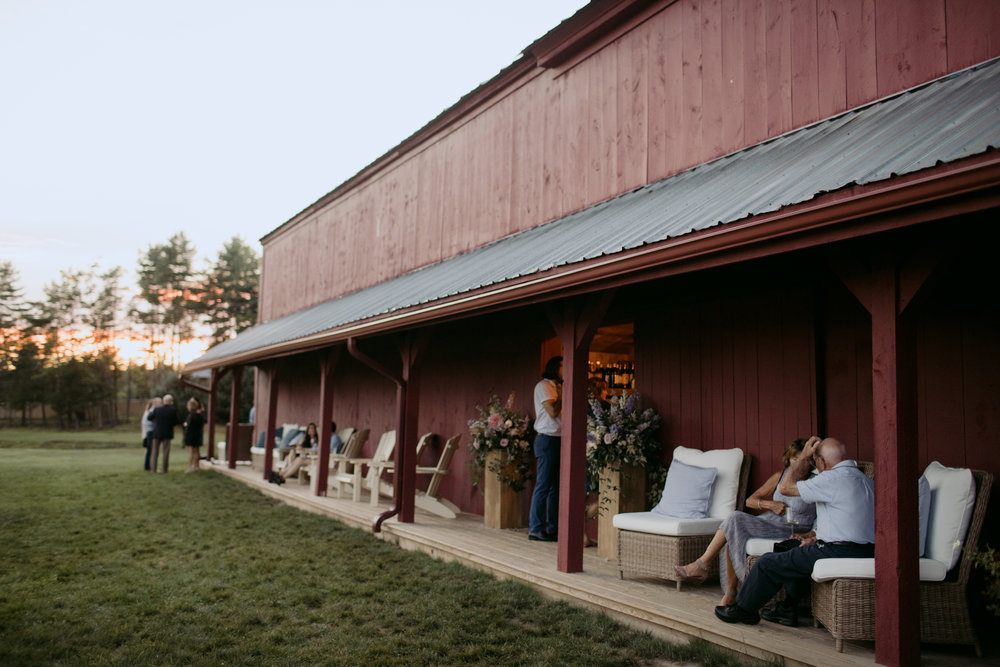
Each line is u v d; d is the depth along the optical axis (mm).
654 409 7496
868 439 5562
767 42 6883
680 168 7684
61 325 62812
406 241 13422
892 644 3789
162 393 35875
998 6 5188
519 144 10398
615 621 5250
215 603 5887
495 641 4891
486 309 6516
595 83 9031
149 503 11312
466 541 7621
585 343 6098
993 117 3648
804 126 6453
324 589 6285
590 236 6340
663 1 8094
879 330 3895
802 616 4922
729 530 5066
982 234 3510
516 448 8773
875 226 3396
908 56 5715
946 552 4246
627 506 7012
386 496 11664
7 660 4523
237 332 60656
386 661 4527
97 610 5664
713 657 4336
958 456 4945
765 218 3771
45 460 20391
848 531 4305
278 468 14383
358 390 14359
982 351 4867
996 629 4566
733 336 6727
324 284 17266
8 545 8070
